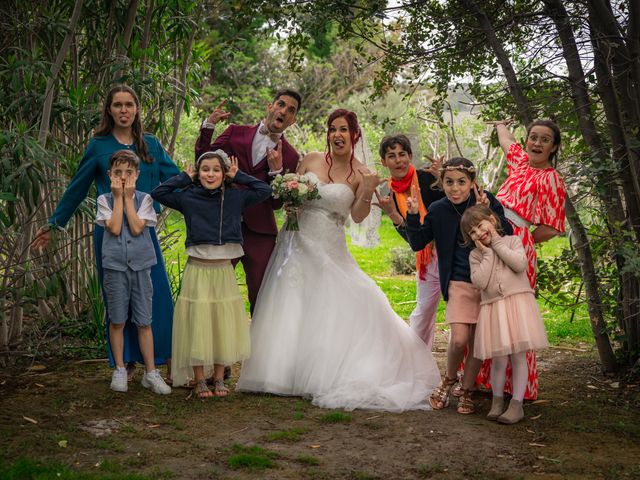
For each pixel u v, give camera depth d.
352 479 3.15
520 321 3.94
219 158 4.41
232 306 4.40
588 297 5.12
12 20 5.46
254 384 4.50
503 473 3.25
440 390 4.34
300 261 4.69
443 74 5.66
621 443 3.71
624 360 5.21
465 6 4.96
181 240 12.77
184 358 4.38
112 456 3.37
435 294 4.84
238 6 5.46
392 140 4.83
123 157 4.38
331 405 4.21
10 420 3.86
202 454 3.42
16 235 5.08
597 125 5.09
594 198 5.18
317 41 5.62
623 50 4.76
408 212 4.35
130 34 5.81
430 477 3.20
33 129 5.32
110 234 4.40
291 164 5.02
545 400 4.52
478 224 4.05
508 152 4.80
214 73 23.09
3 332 5.08
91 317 6.07
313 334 4.48
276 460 3.36
